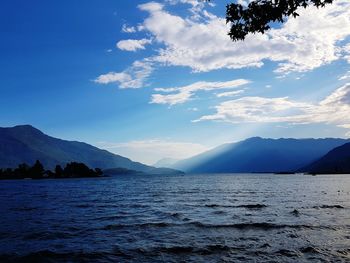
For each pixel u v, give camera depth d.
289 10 11.08
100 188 132.25
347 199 62.78
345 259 19.38
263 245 22.78
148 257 20.08
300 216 37.34
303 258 19.62
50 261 19.45
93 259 19.78
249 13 11.45
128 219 36.41
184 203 56.69
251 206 48.94
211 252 21.03
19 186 167.50
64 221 35.41
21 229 30.12
